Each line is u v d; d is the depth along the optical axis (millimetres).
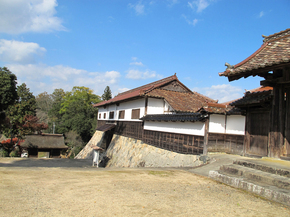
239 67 7398
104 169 7715
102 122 32312
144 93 17531
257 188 4891
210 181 6133
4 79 17375
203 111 10641
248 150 9469
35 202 3654
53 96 67312
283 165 6121
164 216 3342
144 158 16203
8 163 16859
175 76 21031
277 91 7508
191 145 11695
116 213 3350
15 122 21328
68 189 4535
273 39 8180
